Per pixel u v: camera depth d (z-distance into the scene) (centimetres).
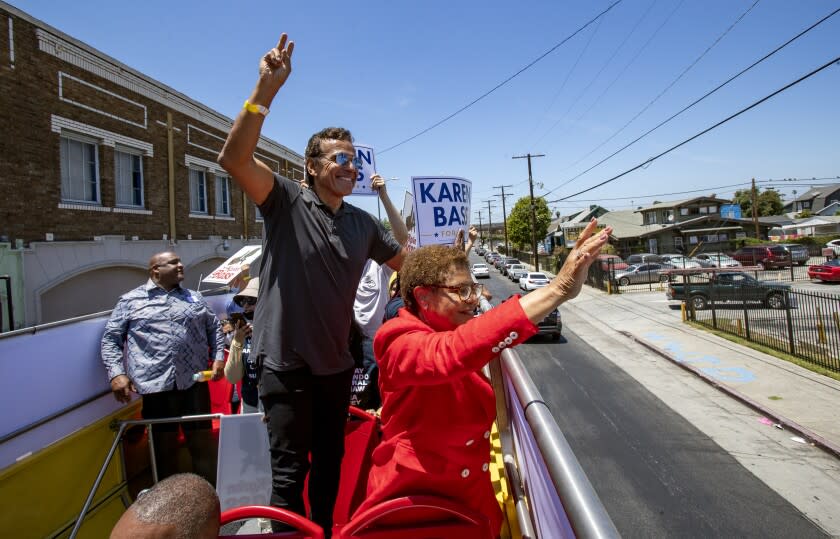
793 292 1370
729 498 657
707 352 1432
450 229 443
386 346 129
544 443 103
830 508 623
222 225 1602
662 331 1781
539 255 5738
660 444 838
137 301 306
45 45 942
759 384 1114
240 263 526
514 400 181
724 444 830
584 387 1184
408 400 136
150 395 298
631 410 1014
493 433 271
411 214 501
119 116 1145
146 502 118
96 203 1089
